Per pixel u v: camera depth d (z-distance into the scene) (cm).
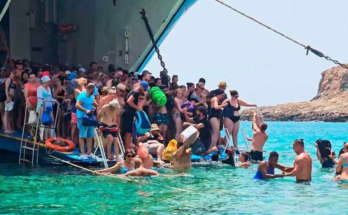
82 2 2536
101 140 1566
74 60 2569
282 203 1152
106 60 2466
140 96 1684
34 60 2598
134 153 1609
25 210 1065
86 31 2528
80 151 1596
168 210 1077
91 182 1360
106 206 1105
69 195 1204
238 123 1988
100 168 1564
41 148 1664
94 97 1678
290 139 3822
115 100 1554
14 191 1244
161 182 1387
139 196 1205
